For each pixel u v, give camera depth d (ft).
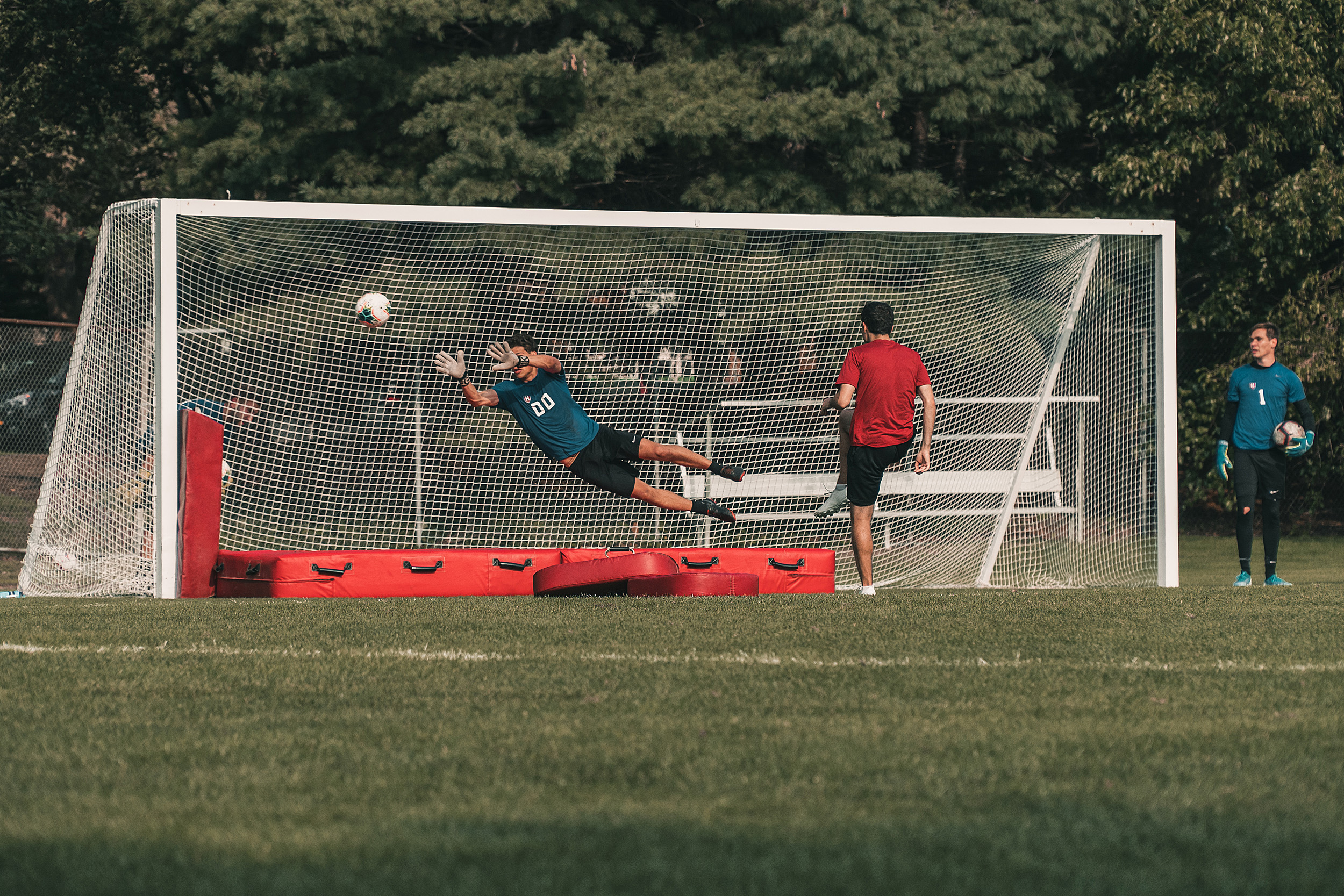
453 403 114.32
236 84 129.18
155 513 77.05
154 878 22.29
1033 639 50.57
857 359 68.44
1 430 155.33
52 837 24.76
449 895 21.20
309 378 114.21
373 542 107.55
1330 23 129.59
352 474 112.98
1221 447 81.82
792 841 24.14
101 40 178.60
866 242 117.39
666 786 28.32
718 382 115.14
